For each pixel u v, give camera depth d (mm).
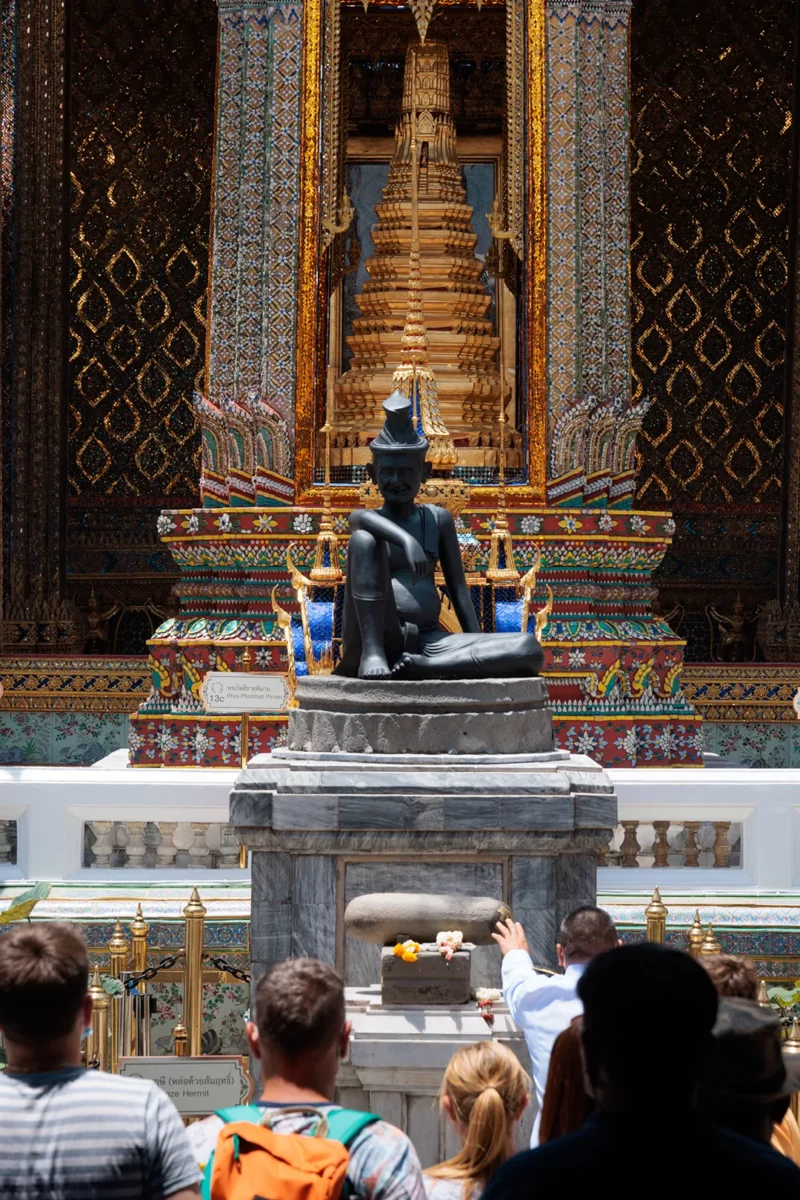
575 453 14188
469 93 17266
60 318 19141
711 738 16531
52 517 18969
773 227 21250
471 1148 4828
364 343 15219
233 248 14383
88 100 21094
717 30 21281
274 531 13805
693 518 21156
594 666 13641
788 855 10281
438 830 7582
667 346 21188
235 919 9836
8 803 10219
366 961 7707
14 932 4117
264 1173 3861
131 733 13539
